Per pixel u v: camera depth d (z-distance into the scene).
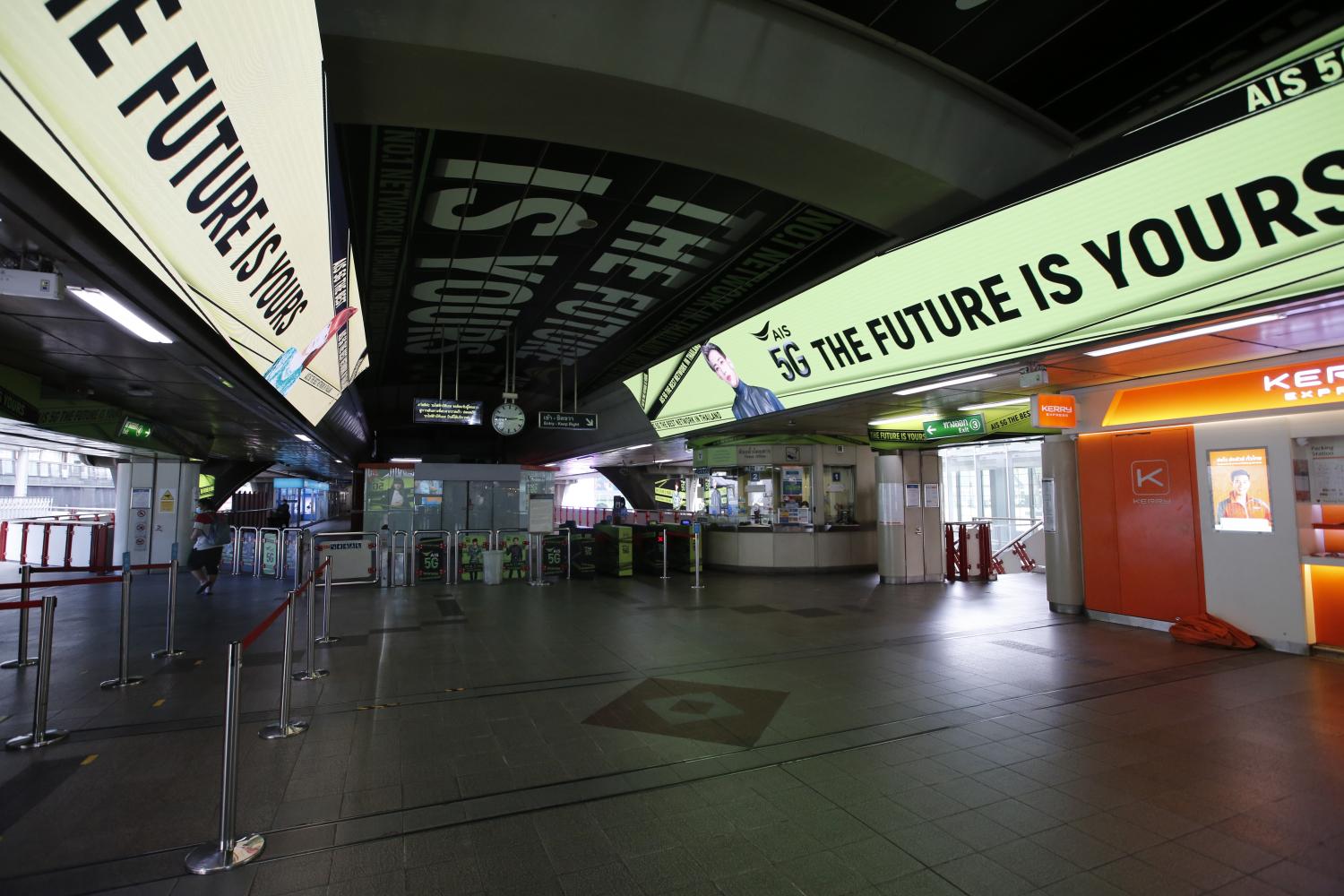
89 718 5.01
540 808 3.60
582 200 8.08
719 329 9.77
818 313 7.73
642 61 4.57
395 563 12.52
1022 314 5.77
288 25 2.99
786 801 3.69
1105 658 6.92
